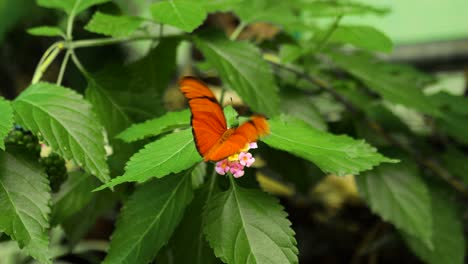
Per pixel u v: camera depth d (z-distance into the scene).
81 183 0.83
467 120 0.97
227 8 0.79
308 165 0.93
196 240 0.71
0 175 0.69
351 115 0.92
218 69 0.79
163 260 0.75
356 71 0.88
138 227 0.70
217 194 0.69
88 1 0.81
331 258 1.25
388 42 0.83
